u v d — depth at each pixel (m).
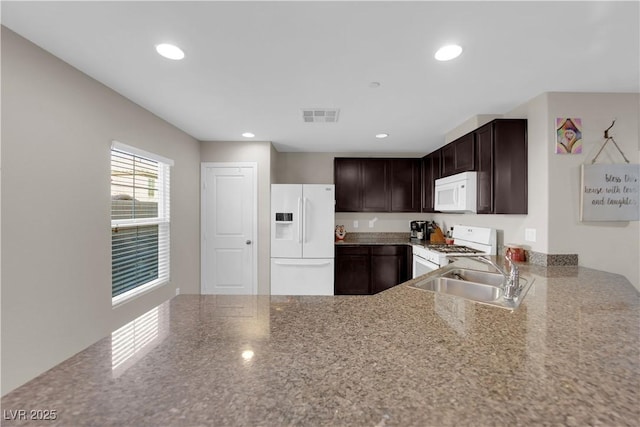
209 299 1.35
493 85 2.05
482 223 3.05
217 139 3.65
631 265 2.19
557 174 2.18
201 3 1.24
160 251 2.94
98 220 2.02
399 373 0.71
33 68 1.55
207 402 0.60
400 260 3.97
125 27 1.41
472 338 0.92
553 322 1.06
